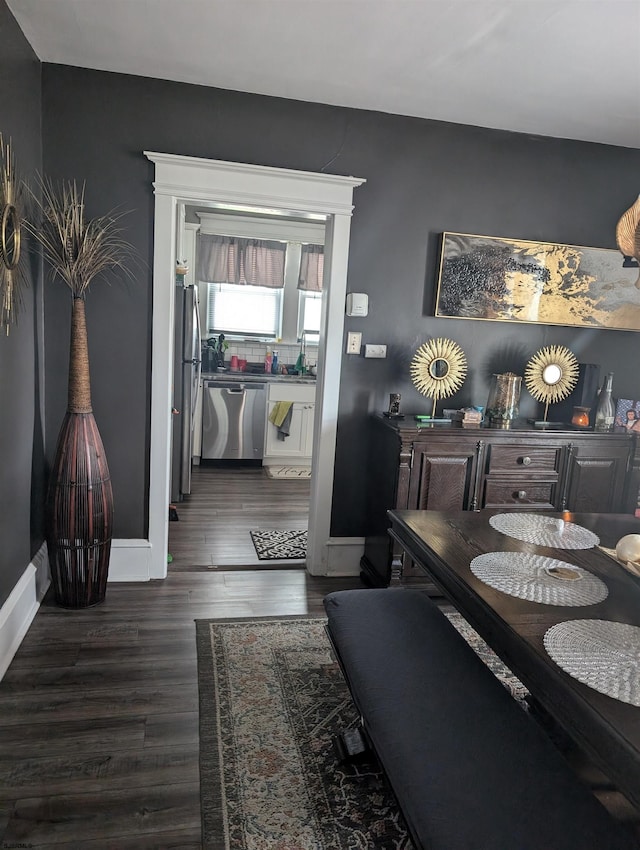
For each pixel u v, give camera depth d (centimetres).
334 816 166
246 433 587
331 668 238
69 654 240
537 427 321
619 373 361
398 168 313
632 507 326
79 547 269
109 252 286
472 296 329
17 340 241
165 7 218
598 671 121
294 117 298
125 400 301
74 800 168
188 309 439
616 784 102
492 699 146
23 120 245
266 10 216
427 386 325
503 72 253
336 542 336
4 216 210
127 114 281
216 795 171
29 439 264
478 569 169
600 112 289
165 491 310
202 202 297
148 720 203
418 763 124
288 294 639
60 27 237
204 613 281
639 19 205
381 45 237
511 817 111
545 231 336
